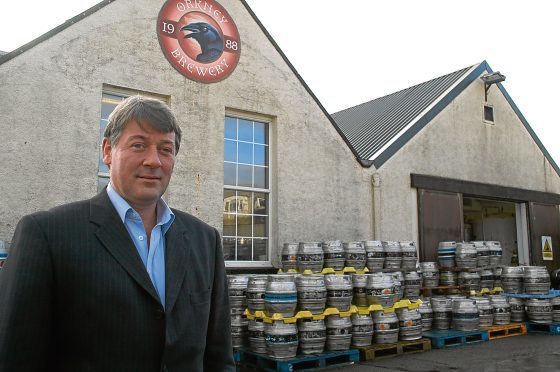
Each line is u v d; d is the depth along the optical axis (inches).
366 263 329.7
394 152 423.5
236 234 341.1
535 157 564.7
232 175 344.8
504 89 546.3
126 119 80.0
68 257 71.2
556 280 535.8
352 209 391.5
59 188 271.6
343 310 271.3
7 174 256.8
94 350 70.2
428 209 438.3
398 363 266.5
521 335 354.0
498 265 422.6
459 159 479.8
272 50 366.6
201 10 333.4
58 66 277.0
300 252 316.8
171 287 78.2
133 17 305.3
